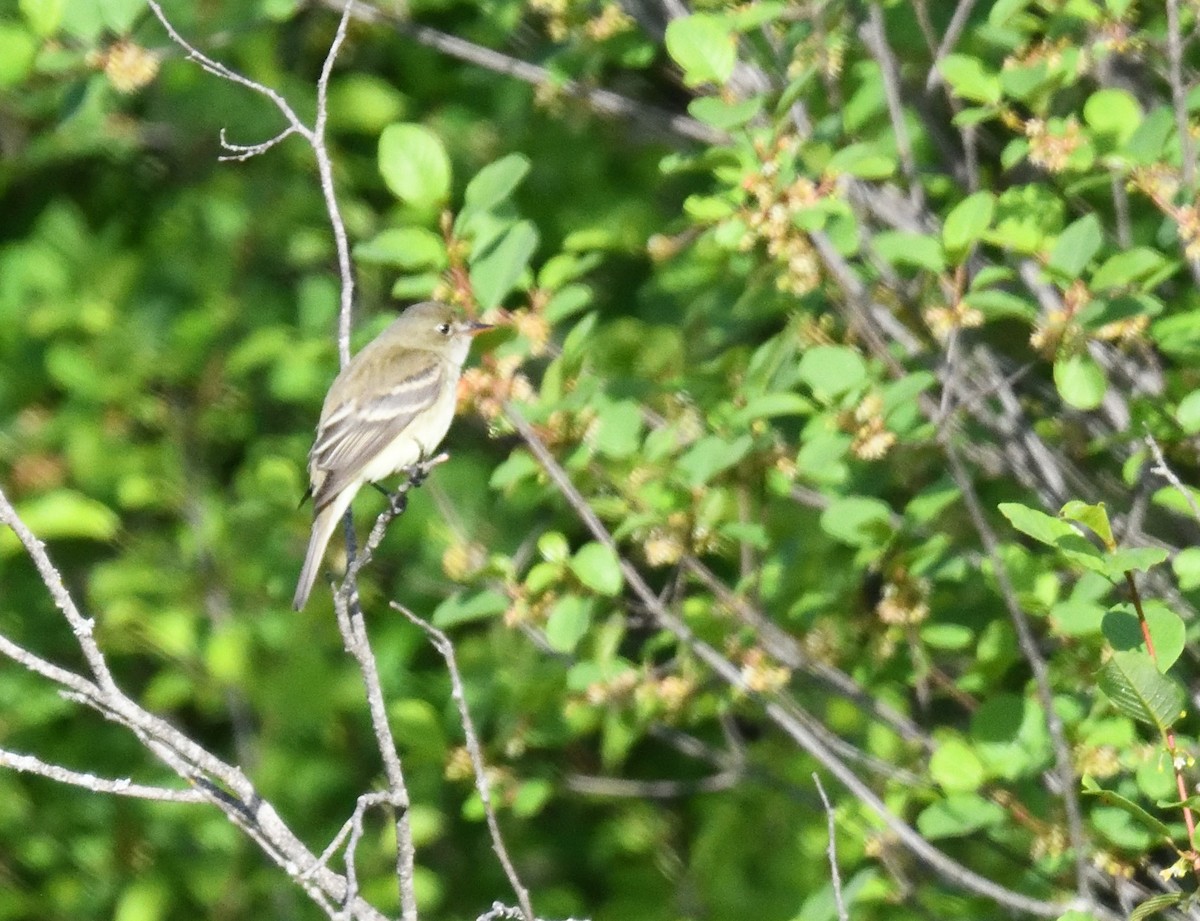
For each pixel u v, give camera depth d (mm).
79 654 15258
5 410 14859
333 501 11289
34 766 7398
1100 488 12188
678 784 13438
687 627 11633
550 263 11242
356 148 16172
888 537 10891
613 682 11625
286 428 15609
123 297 15023
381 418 11359
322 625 14375
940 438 10570
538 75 13227
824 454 10398
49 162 15969
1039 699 10766
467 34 15148
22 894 14734
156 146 15766
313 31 15695
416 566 14523
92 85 11812
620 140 15508
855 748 12516
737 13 11383
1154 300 9938
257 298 15578
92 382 14375
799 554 12625
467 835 15609
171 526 15156
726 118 10297
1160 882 10680
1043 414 12719
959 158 13016
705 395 12320
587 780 13570
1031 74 10656
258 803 7715
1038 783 11594
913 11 13312
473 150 15695
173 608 14289
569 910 15023
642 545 12266
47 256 15000
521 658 13414
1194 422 10203
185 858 14648
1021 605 10570
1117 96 10914
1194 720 11516
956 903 11602
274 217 15336
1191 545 12180
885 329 12055
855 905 12234
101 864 14617
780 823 14094
